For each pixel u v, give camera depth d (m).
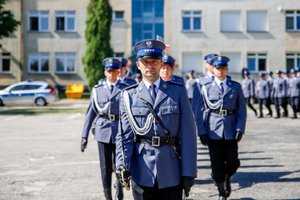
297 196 6.61
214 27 37.91
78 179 7.92
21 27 38.94
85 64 35.34
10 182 7.71
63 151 11.16
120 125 4.05
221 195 6.34
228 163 6.54
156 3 39.16
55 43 39.09
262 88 21.11
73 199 6.57
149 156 3.92
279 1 37.75
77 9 39.06
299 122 18.62
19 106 30.20
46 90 30.53
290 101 20.47
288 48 37.78
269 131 15.29
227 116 6.49
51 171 8.64
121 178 3.89
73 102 33.03
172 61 6.29
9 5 38.94
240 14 37.94
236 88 6.57
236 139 6.37
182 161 3.93
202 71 37.91
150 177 3.91
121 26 38.84
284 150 11.10
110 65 6.44
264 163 9.34
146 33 39.34
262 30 38.00
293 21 37.91
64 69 39.22
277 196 6.63
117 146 4.02
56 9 39.09
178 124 3.98
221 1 37.84
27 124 18.48
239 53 37.94
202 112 6.59
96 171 8.62
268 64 37.81
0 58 39.19
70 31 39.06
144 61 3.95
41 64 39.22
